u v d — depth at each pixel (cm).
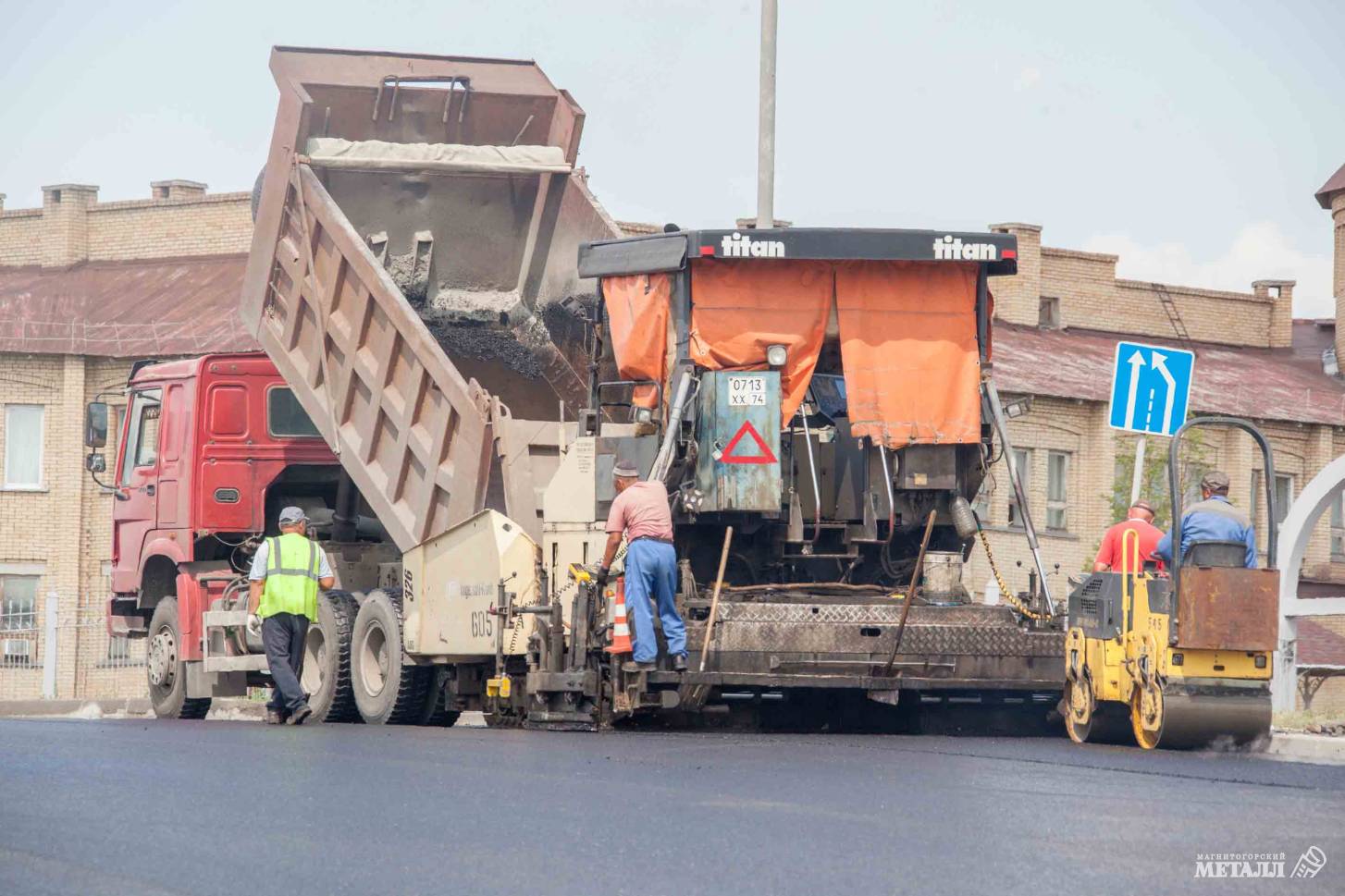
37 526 6931
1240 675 1997
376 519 3097
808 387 2423
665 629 2198
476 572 2473
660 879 1063
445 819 1311
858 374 2350
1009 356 7056
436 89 3123
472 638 2488
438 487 2566
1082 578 2497
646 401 2392
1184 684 1983
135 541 3366
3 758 1784
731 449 2267
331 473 3266
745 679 2188
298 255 2916
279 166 2959
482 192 3111
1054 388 6669
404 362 2652
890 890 1027
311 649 2914
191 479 3186
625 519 2225
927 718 2409
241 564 3219
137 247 7594
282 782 1557
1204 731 1989
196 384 3192
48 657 5422
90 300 7175
